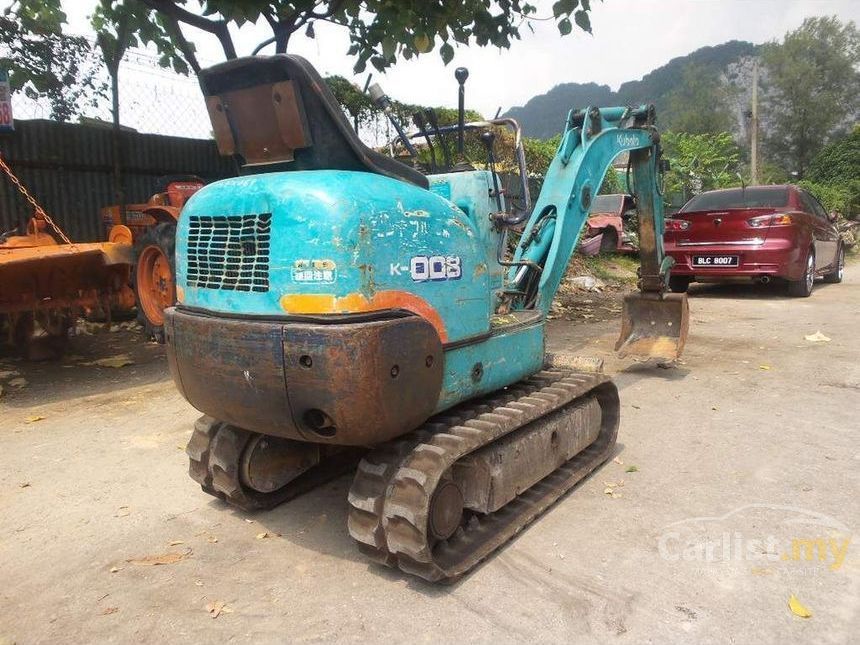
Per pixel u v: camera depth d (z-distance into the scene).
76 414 5.34
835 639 2.49
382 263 2.68
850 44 46.38
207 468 3.60
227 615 2.74
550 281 4.44
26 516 3.64
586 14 6.36
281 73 2.85
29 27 8.82
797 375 6.09
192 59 7.71
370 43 7.60
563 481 3.79
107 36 8.98
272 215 2.74
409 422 2.81
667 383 5.95
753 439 4.55
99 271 6.97
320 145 2.91
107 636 2.62
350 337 2.52
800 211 10.43
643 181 5.81
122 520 3.60
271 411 2.79
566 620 2.65
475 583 2.92
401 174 3.16
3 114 8.73
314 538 3.39
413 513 2.73
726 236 10.23
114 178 10.01
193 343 3.01
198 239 3.11
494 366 3.41
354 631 2.61
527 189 4.00
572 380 3.95
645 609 2.70
